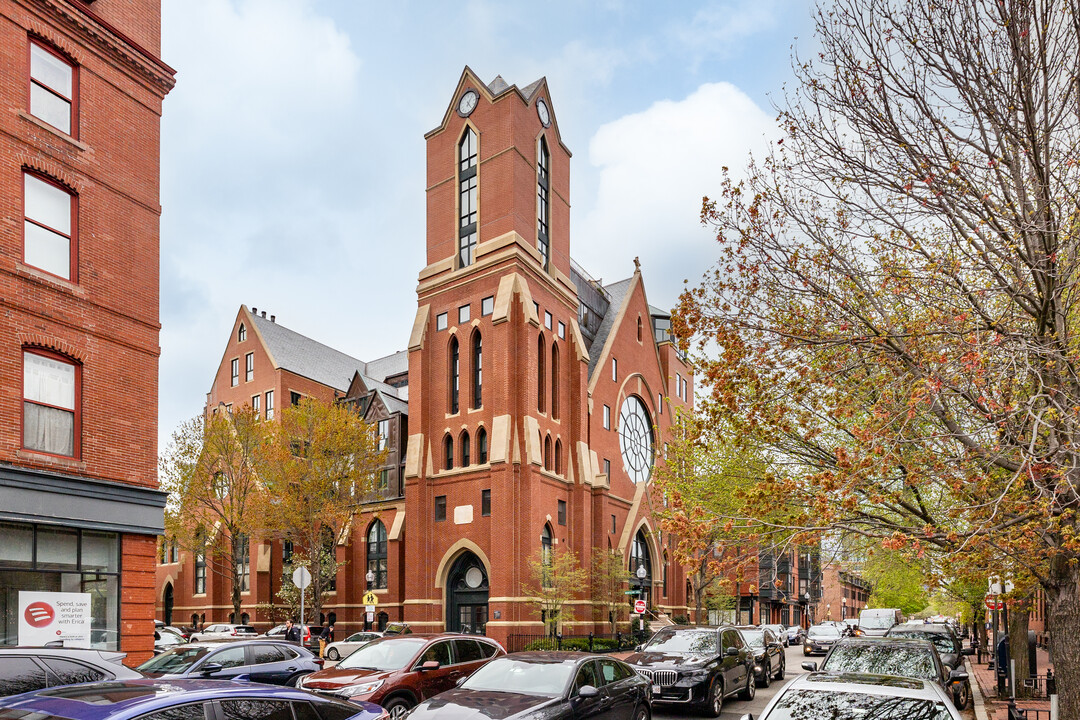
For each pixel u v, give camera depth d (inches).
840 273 486.3
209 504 1720.0
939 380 397.7
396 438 2076.8
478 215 1792.6
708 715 711.7
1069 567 459.2
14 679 377.7
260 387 2452.0
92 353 777.6
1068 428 393.4
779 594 2979.8
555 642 1456.7
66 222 775.1
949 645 783.1
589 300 2219.5
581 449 1839.3
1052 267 415.2
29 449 714.8
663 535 2174.0
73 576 739.4
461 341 1758.1
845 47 441.4
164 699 236.8
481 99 1827.0
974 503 462.9
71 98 794.2
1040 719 658.8
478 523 1648.6
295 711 270.2
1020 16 389.4
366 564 2055.9
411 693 540.7
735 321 500.1
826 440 589.9
